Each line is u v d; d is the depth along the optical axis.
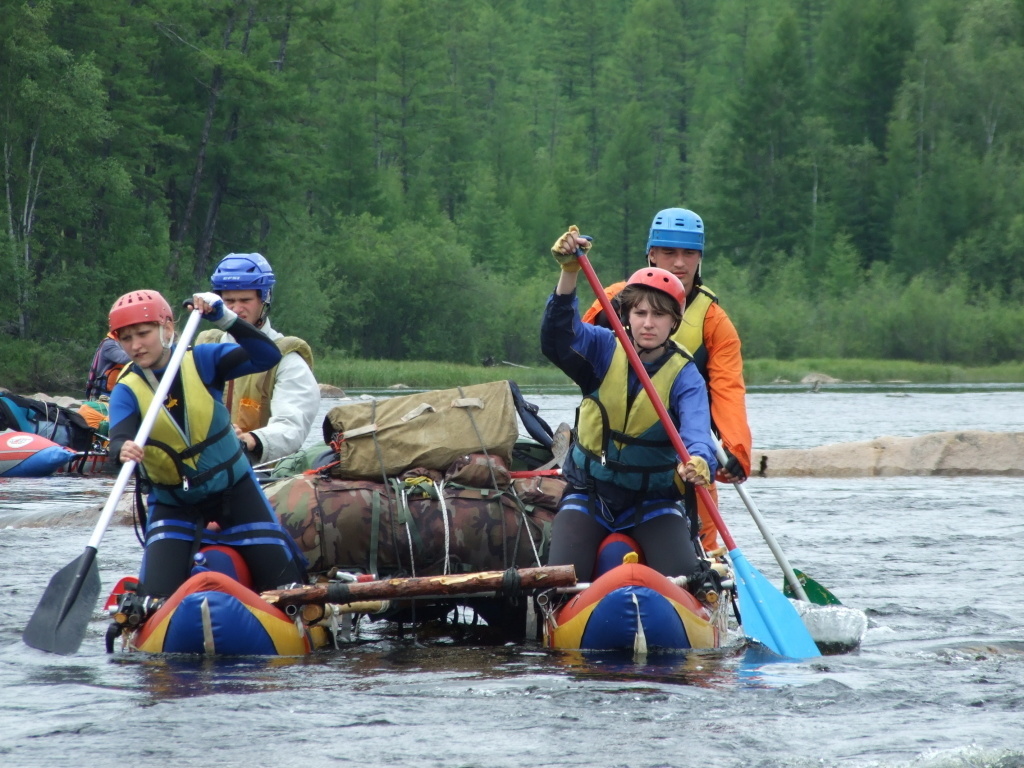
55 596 15.13
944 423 74.44
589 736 11.89
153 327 15.66
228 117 159.12
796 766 11.02
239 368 16.06
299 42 170.00
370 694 13.46
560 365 16.33
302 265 175.12
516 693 13.52
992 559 24.47
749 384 165.50
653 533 16.59
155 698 13.27
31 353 118.31
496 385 18.88
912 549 25.86
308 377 18.33
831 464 45.62
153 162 151.62
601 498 16.58
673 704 13.08
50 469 41.53
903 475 45.03
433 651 16.11
